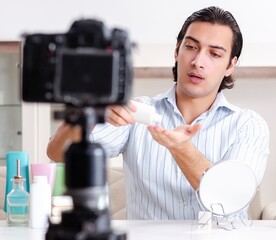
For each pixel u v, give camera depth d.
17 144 2.73
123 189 2.44
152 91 2.88
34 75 0.61
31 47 0.62
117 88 0.58
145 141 1.67
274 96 2.91
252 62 2.67
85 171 0.55
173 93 1.72
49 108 2.66
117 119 1.40
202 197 1.45
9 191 1.67
